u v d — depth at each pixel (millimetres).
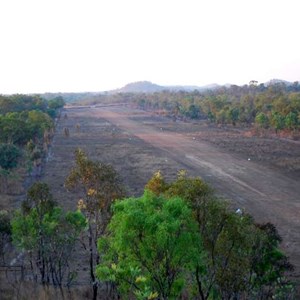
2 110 111188
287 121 96875
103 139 101750
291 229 39688
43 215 25344
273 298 22484
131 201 17500
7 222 28453
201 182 17875
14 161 58938
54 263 26719
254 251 19172
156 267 17250
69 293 24859
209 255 18078
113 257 19844
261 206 47156
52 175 62344
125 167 68312
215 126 126938
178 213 16812
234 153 80375
